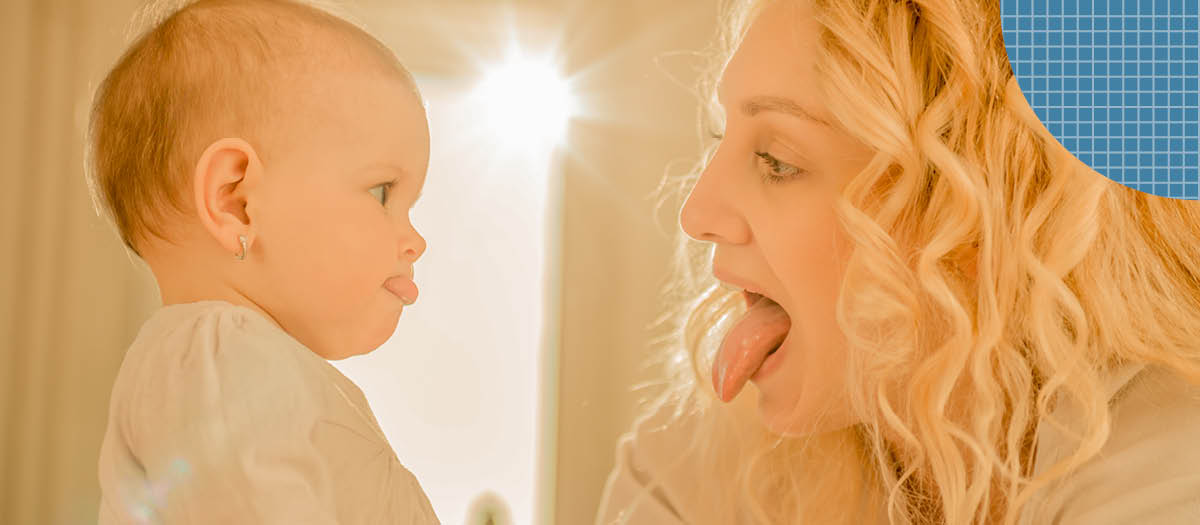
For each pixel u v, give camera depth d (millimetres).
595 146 2818
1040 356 679
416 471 2729
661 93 2826
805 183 707
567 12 2830
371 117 771
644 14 2840
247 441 642
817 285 716
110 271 2512
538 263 2807
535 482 2764
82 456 2484
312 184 745
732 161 732
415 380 2746
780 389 758
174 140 732
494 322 2781
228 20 757
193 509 643
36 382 2467
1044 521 640
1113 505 588
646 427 995
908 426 737
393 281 800
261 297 745
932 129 665
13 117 2479
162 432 656
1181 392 630
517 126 2812
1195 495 567
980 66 671
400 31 2764
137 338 735
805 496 870
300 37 761
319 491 653
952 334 690
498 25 2811
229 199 728
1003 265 670
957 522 674
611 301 2777
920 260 667
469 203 2795
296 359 690
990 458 676
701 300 981
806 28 688
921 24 677
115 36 2512
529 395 2773
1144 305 673
